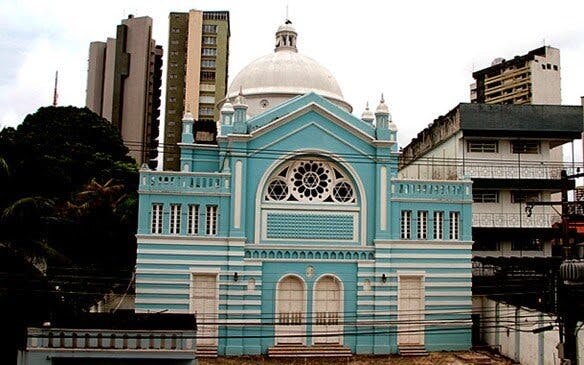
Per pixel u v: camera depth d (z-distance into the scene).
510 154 49.50
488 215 48.72
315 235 37.47
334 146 38.00
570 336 20.84
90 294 35.31
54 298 31.25
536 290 36.59
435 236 38.44
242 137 36.84
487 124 47.69
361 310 37.19
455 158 49.62
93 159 54.00
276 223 37.22
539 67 85.69
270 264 36.84
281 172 38.03
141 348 26.75
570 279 20.70
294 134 37.72
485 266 44.97
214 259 36.19
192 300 35.94
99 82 87.12
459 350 37.81
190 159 40.53
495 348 37.88
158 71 96.38
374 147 38.38
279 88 43.72
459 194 38.88
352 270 37.53
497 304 38.22
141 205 35.94
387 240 37.59
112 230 41.38
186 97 87.00
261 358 35.38
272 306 36.56
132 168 55.22
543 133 48.34
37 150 49.16
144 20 86.75
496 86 91.25
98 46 87.62
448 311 37.94
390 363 35.00
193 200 36.41
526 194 49.59
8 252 29.38
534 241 49.50
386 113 38.47
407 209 38.25
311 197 37.97
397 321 37.28
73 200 42.72
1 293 28.78
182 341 27.02
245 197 36.78
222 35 89.69
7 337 29.09
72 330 26.44
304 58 45.84
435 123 54.19
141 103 85.00
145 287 35.53
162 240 35.81
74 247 39.44
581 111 48.56
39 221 30.59
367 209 37.97
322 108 37.78
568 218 22.69
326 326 37.00
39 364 26.06
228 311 35.94
